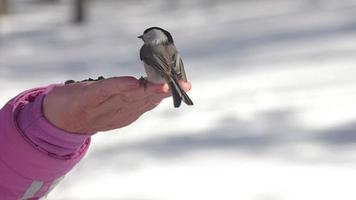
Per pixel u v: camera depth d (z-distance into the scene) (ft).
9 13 136.15
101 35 98.48
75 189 28.19
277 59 56.13
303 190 26.27
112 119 9.33
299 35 67.87
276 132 34.63
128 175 29.76
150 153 32.91
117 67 67.51
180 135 35.83
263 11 102.22
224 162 30.45
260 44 66.39
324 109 37.78
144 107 9.25
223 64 57.88
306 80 46.14
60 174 9.77
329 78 45.78
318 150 30.94
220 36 77.82
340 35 63.31
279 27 77.36
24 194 9.57
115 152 33.53
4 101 53.31
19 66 74.28
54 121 9.37
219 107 41.42
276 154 30.99
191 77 53.36
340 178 27.07
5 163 9.41
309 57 54.44
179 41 78.69
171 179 28.84
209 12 112.78
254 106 40.70
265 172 28.58
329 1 100.83
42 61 76.54
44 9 144.15
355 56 52.21
